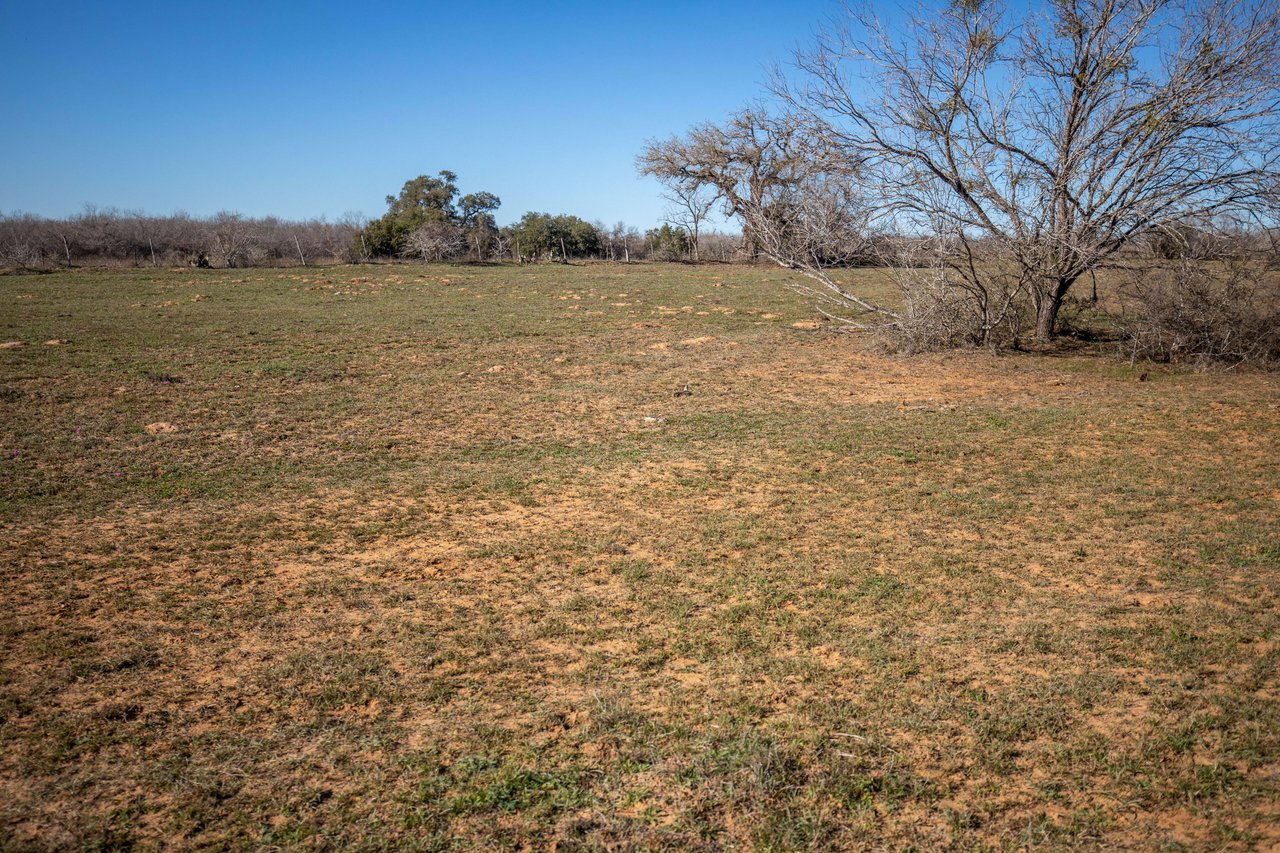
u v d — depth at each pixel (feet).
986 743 15.05
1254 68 48.98
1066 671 17.44
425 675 18.07
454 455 36.63
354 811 13.62
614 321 78.38
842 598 21.31
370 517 28.73
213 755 15.28
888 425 39.73
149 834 13.16
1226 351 51.57
